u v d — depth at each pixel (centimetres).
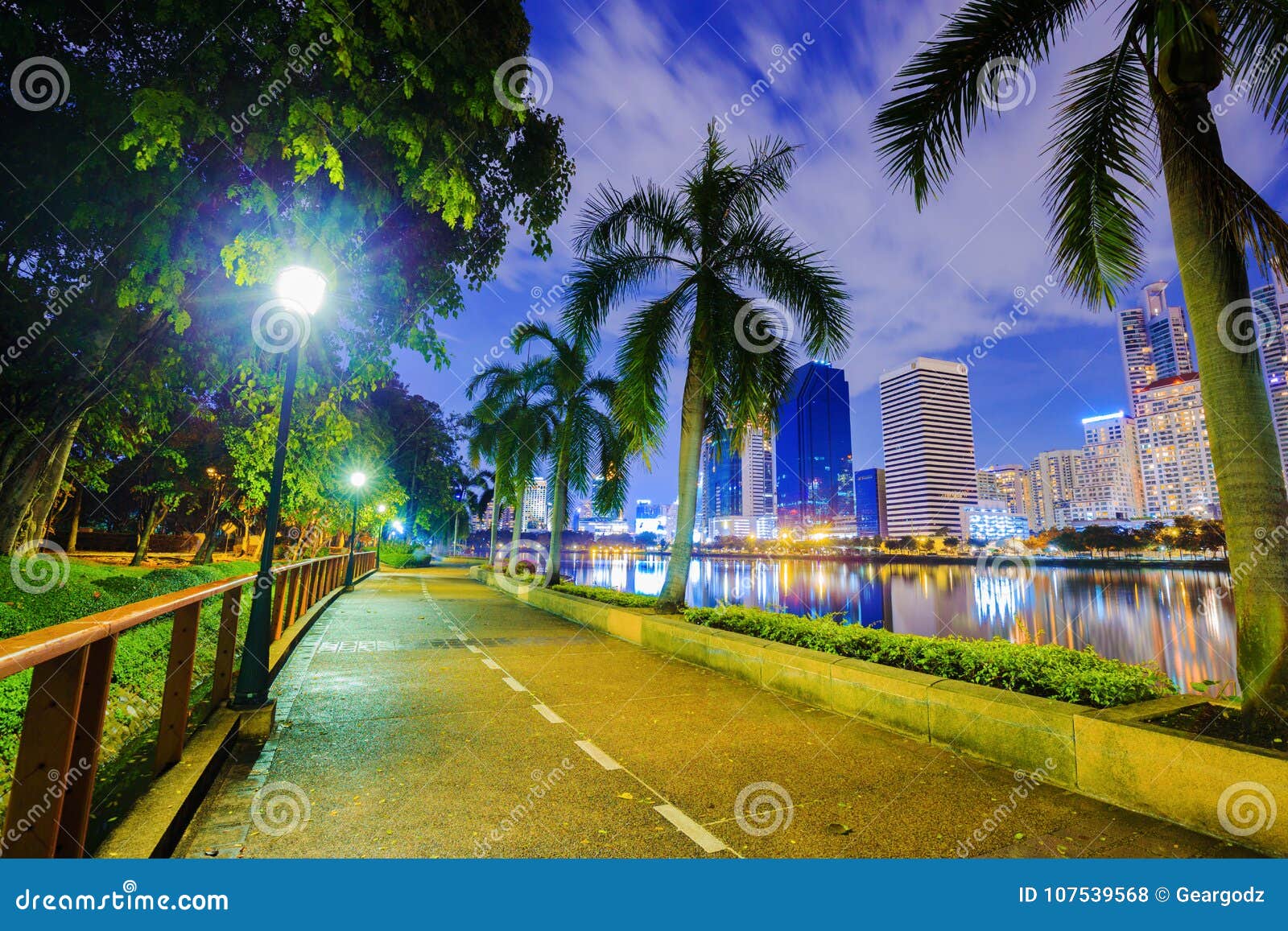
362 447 1722
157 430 1241
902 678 624
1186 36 528
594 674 901
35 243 770
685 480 1294
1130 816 432
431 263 1008
